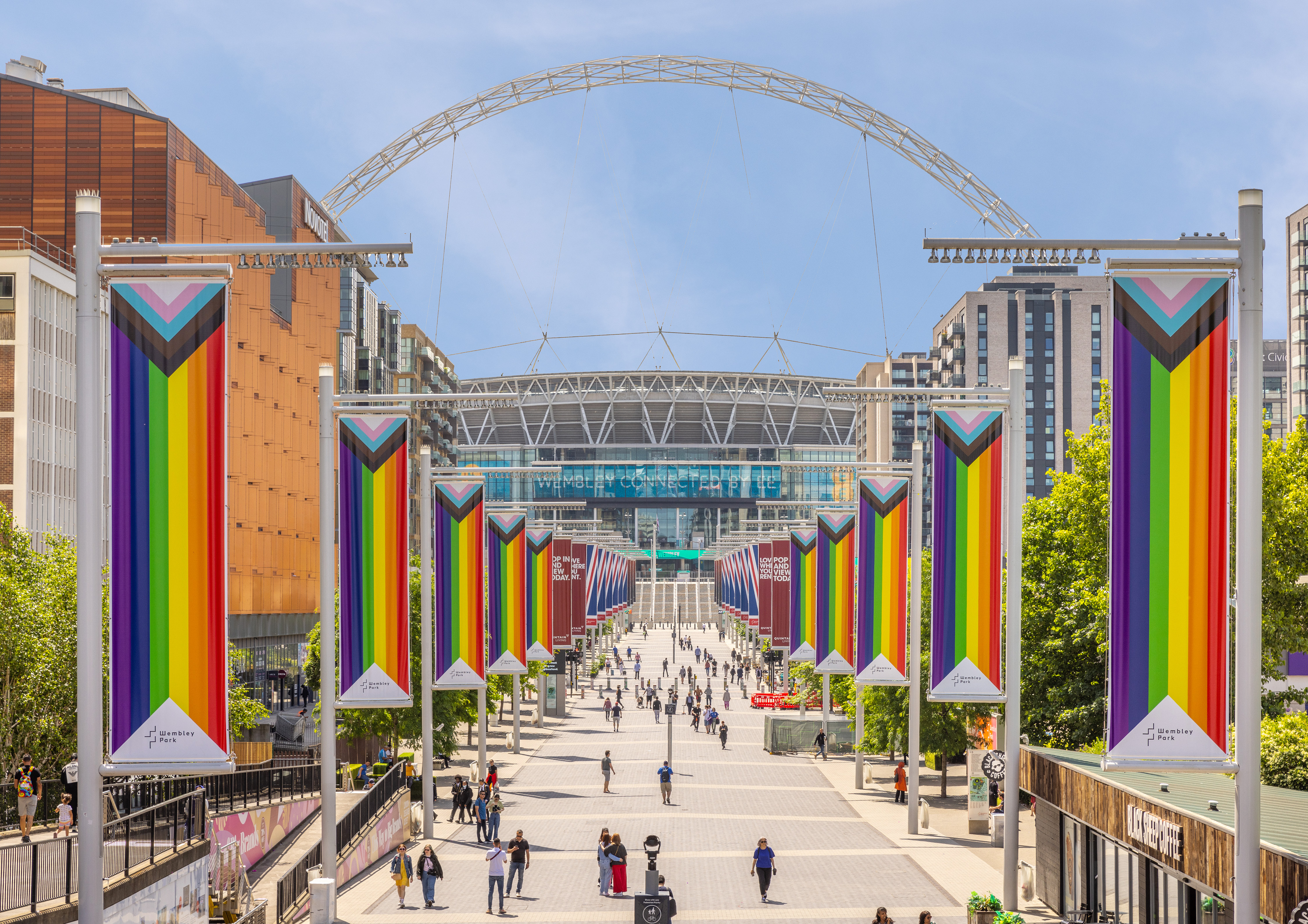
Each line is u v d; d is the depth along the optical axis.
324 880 33.06
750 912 34.94
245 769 42.44
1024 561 57.16
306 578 109.12
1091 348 199.75
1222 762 19.53
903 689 60.94
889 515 48.19
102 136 90.62
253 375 97.06
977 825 49.62
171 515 20.53
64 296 74.00
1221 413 19.78
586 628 103.31
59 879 22.62
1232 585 28.31
